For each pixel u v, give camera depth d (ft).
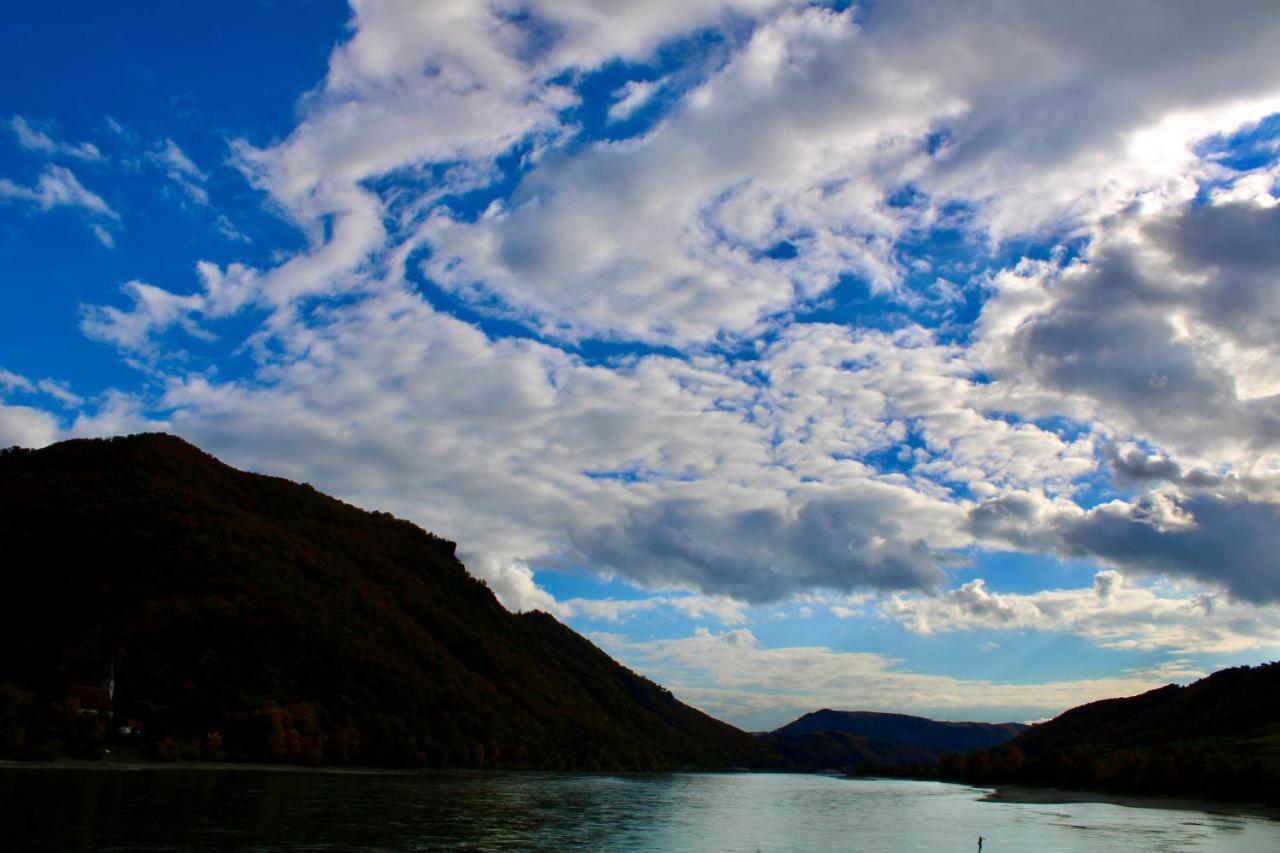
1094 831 352.28
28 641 520.83
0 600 551.18
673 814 391.45
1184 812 462.60
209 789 331.77
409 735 610.65
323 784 408.26
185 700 500.33
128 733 449.48
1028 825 379.96
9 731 382.63
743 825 355.97
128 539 627.46
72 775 344.69
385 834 242.99
